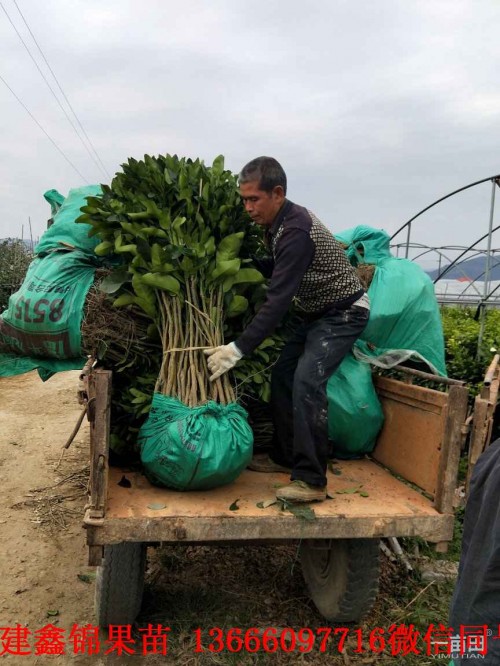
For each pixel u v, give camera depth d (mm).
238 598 3307
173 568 3582
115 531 2312
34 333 3002
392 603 3312
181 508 2465
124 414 2875
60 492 4781
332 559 2996
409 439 2889
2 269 12492
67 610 3176
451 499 2514
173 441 2475
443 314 8273
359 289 2883
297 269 2633
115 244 2824
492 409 2561
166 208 2939
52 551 3822
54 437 6293
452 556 3854
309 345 2797
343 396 3076
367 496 2717
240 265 3029
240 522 2389
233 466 2574
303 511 2455
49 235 3355
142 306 2764
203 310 2814
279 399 2990
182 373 2670
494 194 6559
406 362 3350
